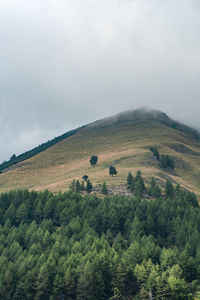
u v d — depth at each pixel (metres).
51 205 114.44
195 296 61.72
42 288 67.00
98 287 66.44
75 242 80.19
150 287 63.75
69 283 66.69
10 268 71.25
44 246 82.50
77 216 100.31
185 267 70.88
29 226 99.94
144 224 97.44
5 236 95.81
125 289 70.06
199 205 118.88
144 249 76.69
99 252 74.81
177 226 94.69
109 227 100.06
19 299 67.31
